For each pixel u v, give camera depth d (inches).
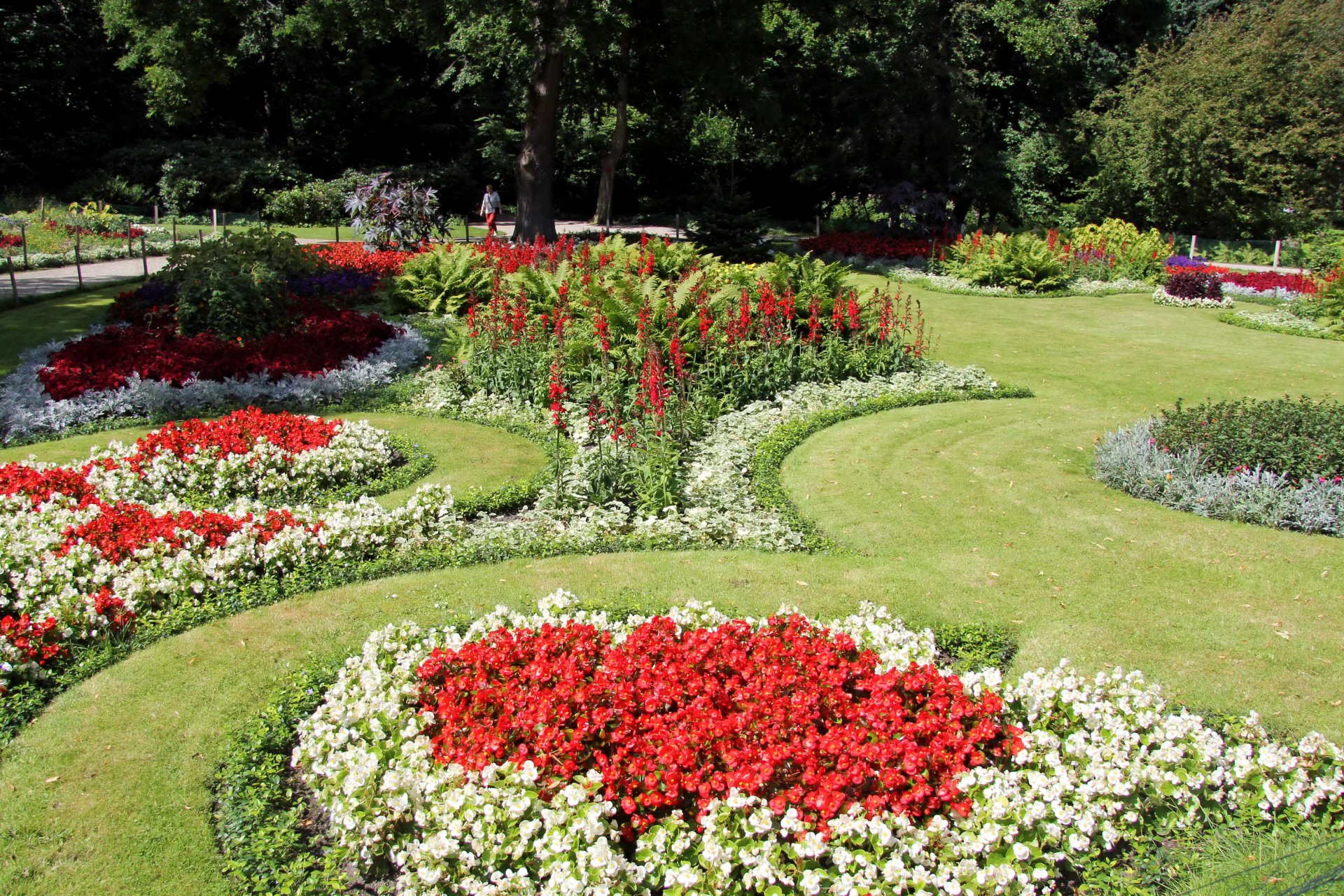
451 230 1210.0
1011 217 1206.3
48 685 203.8
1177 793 158.9
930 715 163.2
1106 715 174.7
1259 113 1026.7
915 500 322.7
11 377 420.8
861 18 1071.6
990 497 327.6
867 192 1135.0
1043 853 148.7
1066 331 666.8
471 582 251.4
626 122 1182.9
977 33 1163.3
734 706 171.9
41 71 1282.0
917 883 136.9
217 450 316.2
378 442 345.7
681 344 399.2
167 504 275.6
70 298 671.1
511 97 1411.2
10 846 155.6
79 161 1316.4
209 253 510.3
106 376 403.5
